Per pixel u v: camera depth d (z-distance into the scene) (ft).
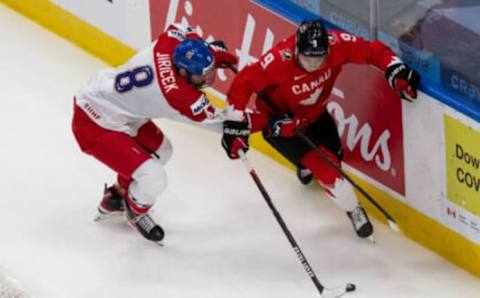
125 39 59.93
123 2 58.85
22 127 56.18
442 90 45.65
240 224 49.78
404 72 45.52
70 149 54.65
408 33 47.09
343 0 48.88
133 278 46.60
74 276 46.65
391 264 47.19
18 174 52.90
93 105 46.39
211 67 44.16
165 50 44.86
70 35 63.31
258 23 52.29
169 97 44.39
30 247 48.37
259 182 45.70
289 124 46.32
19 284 45.34
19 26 64.69
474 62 45.16
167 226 49.67
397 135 47.91
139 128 47.83
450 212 46.70
